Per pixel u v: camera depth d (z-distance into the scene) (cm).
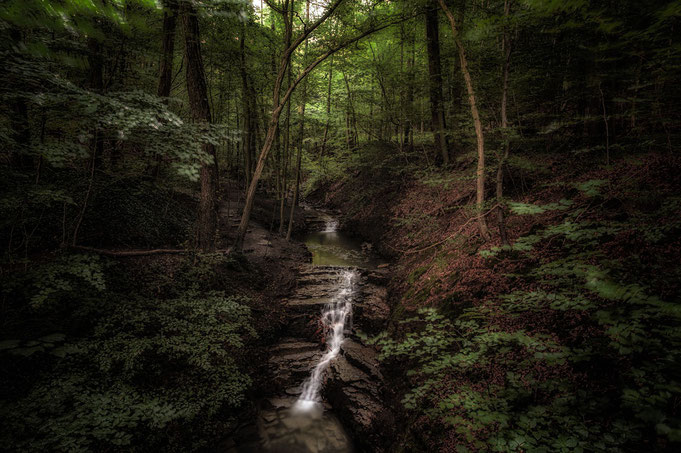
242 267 848
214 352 570
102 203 680
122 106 338
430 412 337
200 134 457
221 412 528
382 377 579
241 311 651
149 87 806
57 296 486
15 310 450
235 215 1246
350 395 557
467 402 285
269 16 1264
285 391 619
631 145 554
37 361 425
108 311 527
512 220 606
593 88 554
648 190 418
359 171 1741
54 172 574
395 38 1204
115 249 645
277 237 1205
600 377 297
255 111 1227
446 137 1023
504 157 503
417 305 627
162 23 747
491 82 605
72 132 441
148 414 432
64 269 430
